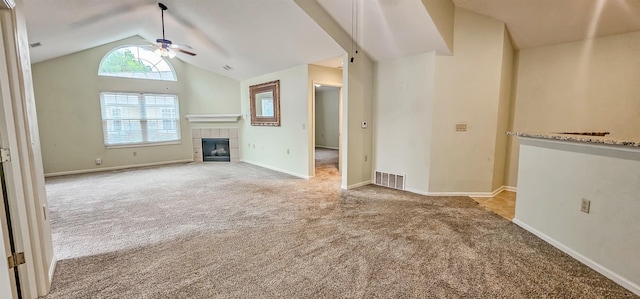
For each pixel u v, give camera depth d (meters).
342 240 2.73
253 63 5.99
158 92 7.16
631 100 3.54
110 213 3.53
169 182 5.21
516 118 4.45
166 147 7.39
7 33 1.74
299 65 5.43
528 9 3.54
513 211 3.55
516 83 4.41
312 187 4.83
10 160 1.77
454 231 2.94
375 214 3.46
